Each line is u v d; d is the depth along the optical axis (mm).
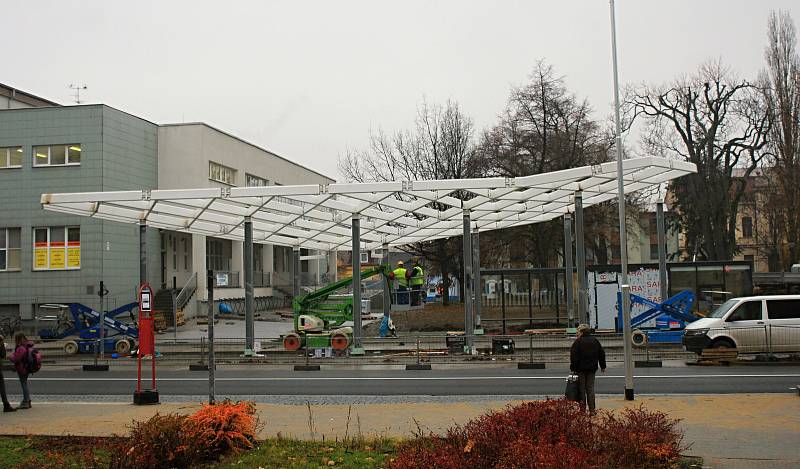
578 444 8398
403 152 56125
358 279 27875
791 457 10102
